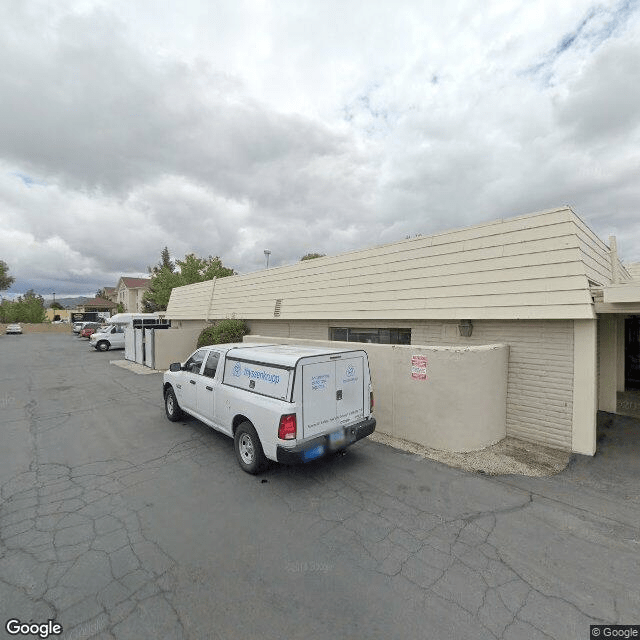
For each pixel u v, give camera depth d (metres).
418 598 2.82
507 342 6.72
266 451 4.75
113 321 26.22
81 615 2.64
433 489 4.65
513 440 6.48
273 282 13.55
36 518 3.96
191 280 32.81
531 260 6.46
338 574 3.09
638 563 3.24
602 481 4.89
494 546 3.49
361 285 9.79
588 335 5.76
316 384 4.86
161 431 6.99
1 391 10.96
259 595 2.85
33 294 77.75
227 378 5.80
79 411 8.55
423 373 6.19
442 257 7.95
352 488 4.68
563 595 2.86
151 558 3.29
